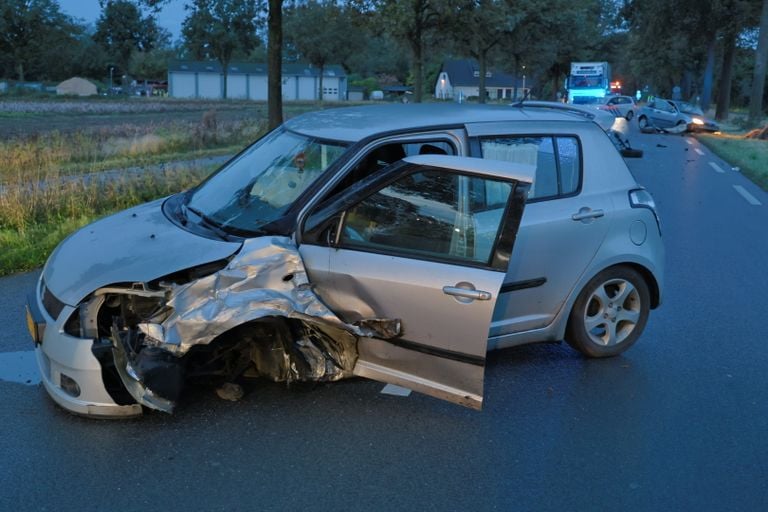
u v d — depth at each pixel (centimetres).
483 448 405
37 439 398
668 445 415
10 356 512
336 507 346
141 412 411
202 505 345
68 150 1575
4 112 4144
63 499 346
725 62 4812
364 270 405
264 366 435
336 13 2400
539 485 370
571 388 489
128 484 360
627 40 6969
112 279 391
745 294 724
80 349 390
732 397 481
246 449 395
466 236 404
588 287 514
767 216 1191
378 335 412
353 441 408
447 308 397
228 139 2058
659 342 583
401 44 2734
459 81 10756
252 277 396
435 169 407
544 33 3959
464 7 2370
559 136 504
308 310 397
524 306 481
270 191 453
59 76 10450
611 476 381
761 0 4519
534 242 473
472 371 399
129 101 6488
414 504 350
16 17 7488
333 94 10181
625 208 517
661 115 3341
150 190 1102
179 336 382
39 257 770
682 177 1677
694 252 912
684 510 352
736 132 3494
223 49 7462
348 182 439
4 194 957
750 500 362
